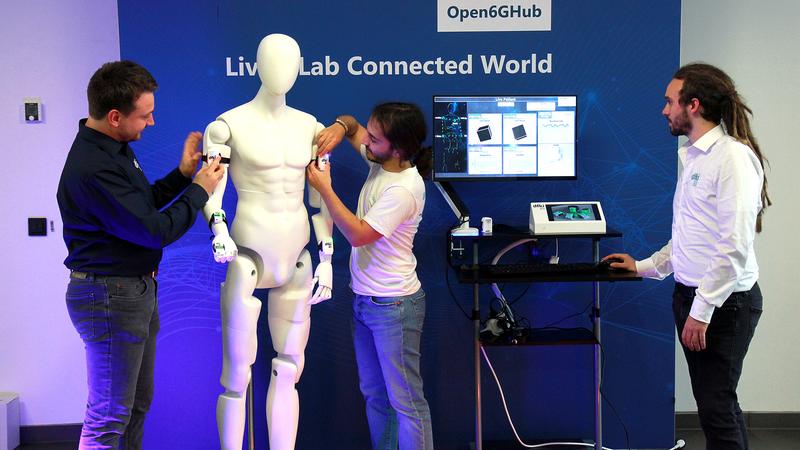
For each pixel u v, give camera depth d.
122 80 2.16
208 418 3.14
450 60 3.04
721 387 2.37
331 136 2.51
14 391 3.44
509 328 2.95
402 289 2.58
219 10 2.98
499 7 3.03
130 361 2.30
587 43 3.05
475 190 3.11
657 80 3.07
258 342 3.15
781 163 3.41
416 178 2.56
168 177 2.59
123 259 2.25
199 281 3.09
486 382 3.23
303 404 3.20
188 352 3.11
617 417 3.24
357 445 3.22
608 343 3.21
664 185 3.12
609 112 3.08
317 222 2.62
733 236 2.22
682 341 2.43
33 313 3.41
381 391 2.79
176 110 3.01
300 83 3.03
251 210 2.45
